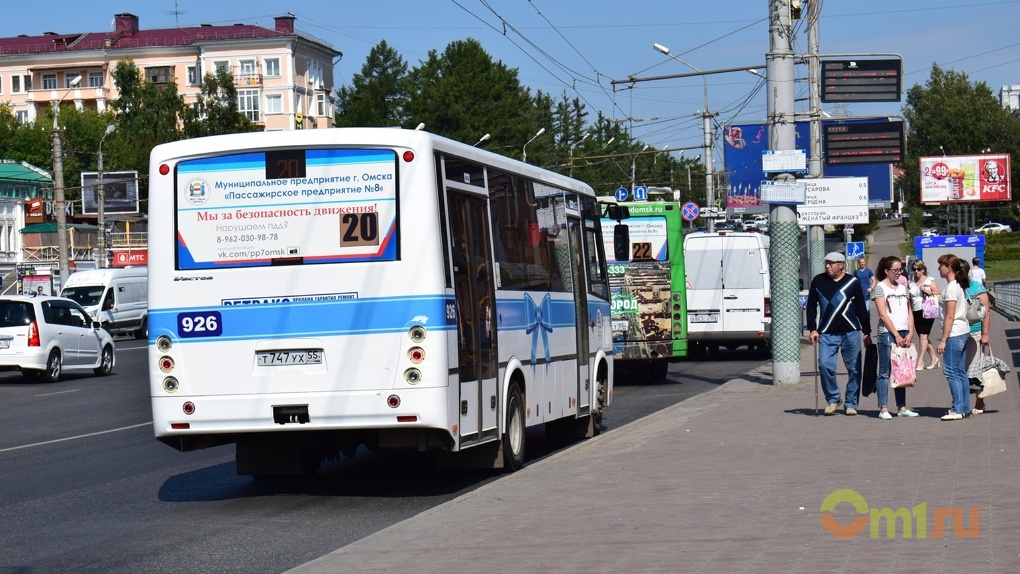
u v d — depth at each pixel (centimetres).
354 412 1070
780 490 975
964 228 11812
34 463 1425
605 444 1398
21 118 12262
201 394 1098
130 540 947
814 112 2534
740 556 729
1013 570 657
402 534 861
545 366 1359
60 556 888
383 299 1070
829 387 1559
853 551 727
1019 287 4391
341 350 1074
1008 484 955
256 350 1089
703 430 1452
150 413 2022
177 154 1109
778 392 1984
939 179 9625
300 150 1089
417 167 1072
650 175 12700
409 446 1078
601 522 872
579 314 1514
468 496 1029
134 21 12394
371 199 1076
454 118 9406
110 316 4844
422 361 1061
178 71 11775
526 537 828
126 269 5028
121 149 9825
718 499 946
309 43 11619
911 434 1321
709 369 2812
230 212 1098
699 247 2998
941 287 6084
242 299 1093
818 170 2555
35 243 8381
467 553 783
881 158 2511
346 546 825
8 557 888
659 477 1081
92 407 2169
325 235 1081
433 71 9862
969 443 1223
